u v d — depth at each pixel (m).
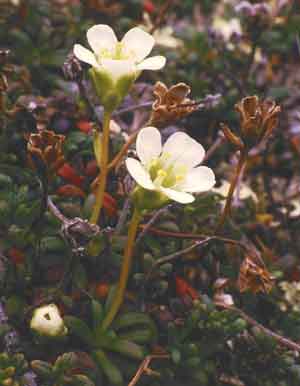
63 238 0.12
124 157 0.13
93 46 0.11
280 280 0.15
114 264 0.13
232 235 0.14
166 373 0.12
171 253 0.13
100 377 0.12
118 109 0.16
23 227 0.13
